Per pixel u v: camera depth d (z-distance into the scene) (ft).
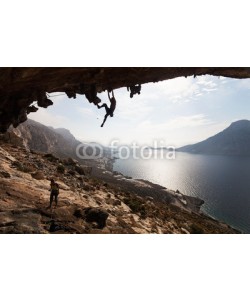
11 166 71.87
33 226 34.73
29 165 84.99
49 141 558.15
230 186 428.97
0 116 37.83
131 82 38.04
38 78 31.22
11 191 47.88
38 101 36.94
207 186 428.97
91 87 35.04
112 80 35.45
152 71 35.88
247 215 256.32
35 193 53.26
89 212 47.67
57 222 38.93
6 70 27.94
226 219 240.94
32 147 461.37
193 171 642.63
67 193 66.23
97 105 36.99
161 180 480.64
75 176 104.73
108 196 89.30
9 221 33.78
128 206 89.56
